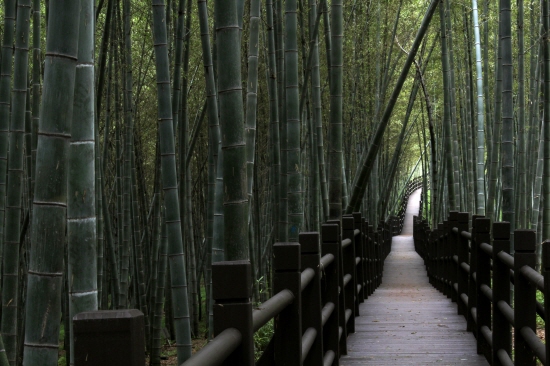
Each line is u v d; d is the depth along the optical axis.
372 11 9.29
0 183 4.06
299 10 6.48
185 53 5.78
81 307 2.12
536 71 8.38
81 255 2.12
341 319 4.12
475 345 4.39
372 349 4.28
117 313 0.90
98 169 5.24
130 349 0.90
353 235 4.88
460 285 5.72
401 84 5.49
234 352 1.57
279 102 6.23
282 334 2.27
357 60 8.59
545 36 6.36
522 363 3.07
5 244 4.05
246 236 2.60
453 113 9.73
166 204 3.95
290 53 4.60
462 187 11.76
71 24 1.76
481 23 10.07
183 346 4.04
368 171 5.79
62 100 1.76
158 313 6.21
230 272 1.57
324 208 6.16
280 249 2.28
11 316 4.05
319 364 2.79
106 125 6.10
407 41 10.59
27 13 3.86
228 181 2.58
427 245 11.23
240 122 2.57
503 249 3.62
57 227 1.79
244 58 7.29
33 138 4.94
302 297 2.82
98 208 5.36
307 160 9.68
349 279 4.67
